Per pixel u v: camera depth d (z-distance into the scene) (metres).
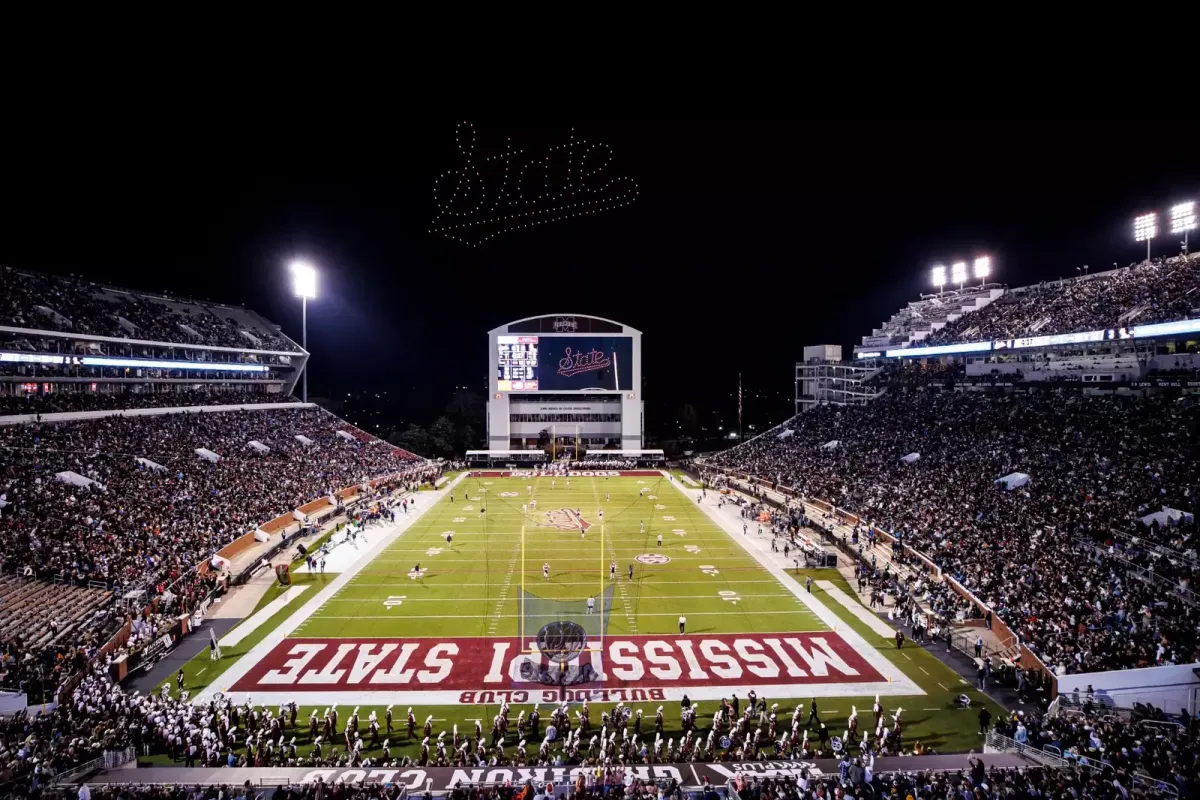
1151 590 29.16
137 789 18.09
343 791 18.02
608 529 55.22
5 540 35.22
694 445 127.75
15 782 18.03
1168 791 16.81
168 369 75.31
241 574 40.69
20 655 26.86
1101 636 26.45
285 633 33.28
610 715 25.22
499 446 100.00
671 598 38.19
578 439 101.50
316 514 57.12
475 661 30.30
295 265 92.75
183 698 26.41
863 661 30.20
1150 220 64.50
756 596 38.50
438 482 81.19
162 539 39.69
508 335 99.38
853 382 97.88
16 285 63.94
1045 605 29.78
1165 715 22.05
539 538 52.09
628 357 100.12
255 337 87.19
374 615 35.56
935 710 25.92
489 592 39.16
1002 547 36.44
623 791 17.97
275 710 26.05
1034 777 17.84
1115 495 38.72
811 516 56.66
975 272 86.81
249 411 80.31
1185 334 49.31
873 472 58.84
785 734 22.53
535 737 24.06
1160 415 46.94
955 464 52.94
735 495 69.06
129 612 31.19
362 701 26.81
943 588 35.06
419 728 24.83
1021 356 65.25
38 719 22.62
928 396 72.25
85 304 68.75
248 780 19.53
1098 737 20.50
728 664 30.08
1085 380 58.62
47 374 60.66
